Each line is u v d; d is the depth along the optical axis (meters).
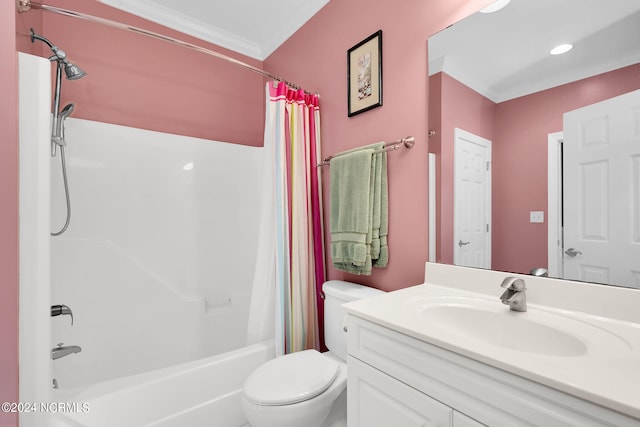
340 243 1.51
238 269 2.21
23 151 0.90
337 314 1.44
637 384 0.51
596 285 0.86
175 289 1.95
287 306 1.62
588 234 0.90
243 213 2.25
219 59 2.32
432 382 0.73
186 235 2.02
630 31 0.83
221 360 1.32
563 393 0.53
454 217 1.21
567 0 0.94
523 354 0.62
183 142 2.04
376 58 1.50
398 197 1.41
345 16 1.70
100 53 1.85
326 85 1.84
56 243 1.61
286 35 2.20
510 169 1.06
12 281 0.86
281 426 1.00
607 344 0.68
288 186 1.67
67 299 1.61
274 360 1.27
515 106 1.05
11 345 0.86
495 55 1.09
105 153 1.78
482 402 0.63
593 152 0.89
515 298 0.91
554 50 0.97
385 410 0.84
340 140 1.74
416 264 1.34
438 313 0.98
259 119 2.51
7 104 0.85
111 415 1.03
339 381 1.17
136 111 1.97
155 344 1.81
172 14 2.05
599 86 0.88
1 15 0.85
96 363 1.63
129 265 1.79
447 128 1.23
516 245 1.05
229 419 1.30
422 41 1.31
